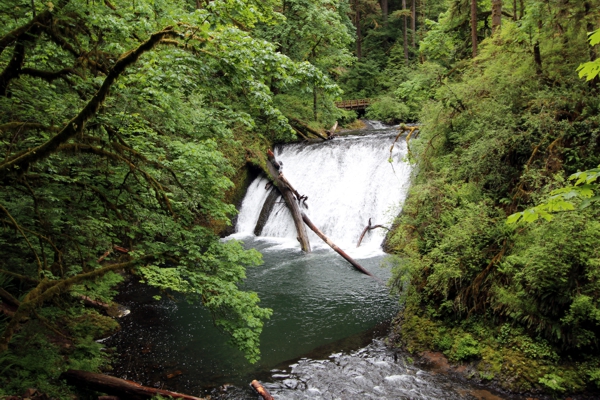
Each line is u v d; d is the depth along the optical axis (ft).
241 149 63.98
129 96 24.20
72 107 23.63
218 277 24.84
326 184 62.08
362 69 117.70
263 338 31.35
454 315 28.14
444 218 30.48
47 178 23.58
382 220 54.65
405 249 31.27
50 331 26.12
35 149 18.49
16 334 23.53
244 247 54.60
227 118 28.07
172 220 26.22
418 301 30.27
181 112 29.14
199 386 25.46
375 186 57.62
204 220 58.08
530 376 22.95
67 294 25.70
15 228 21.20
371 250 51.03
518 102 33.63
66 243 25.63
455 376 24.99
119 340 31.09
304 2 70.64
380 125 100.99
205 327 33.17
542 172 28.55
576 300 22.13
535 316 24.09
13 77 20.10
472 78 41.22
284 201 60.59
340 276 43.19
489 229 28.04
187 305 37.29
